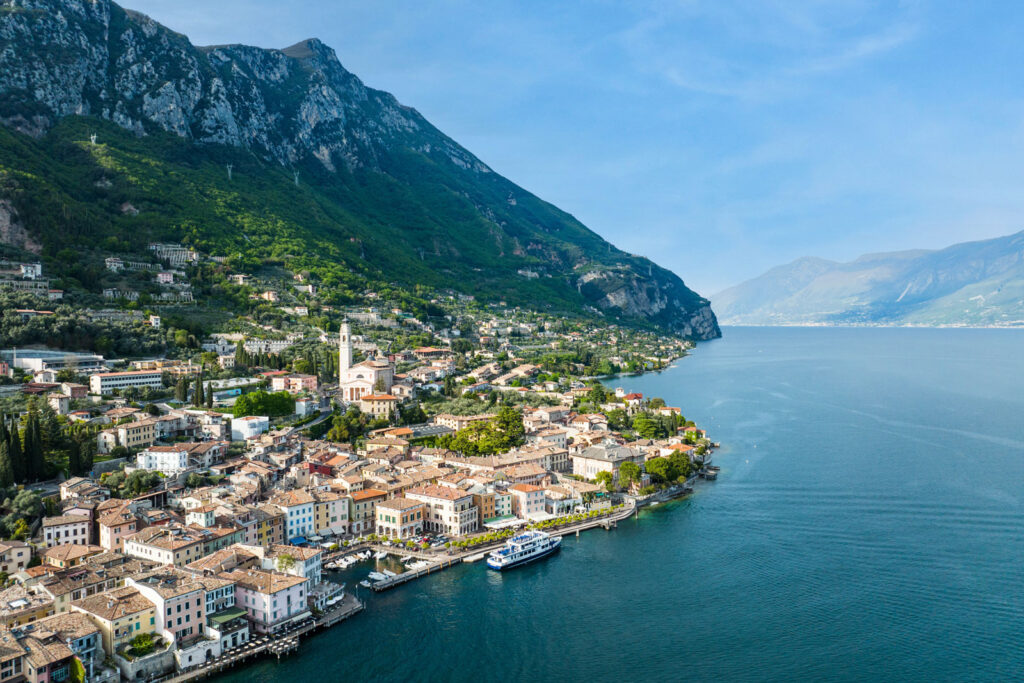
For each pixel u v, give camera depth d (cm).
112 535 17150
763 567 18262
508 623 15512
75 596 14125
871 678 13350
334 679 13338
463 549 19600
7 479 19088
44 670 11738
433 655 14212
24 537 17038
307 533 19750
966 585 16950
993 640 14512
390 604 16400
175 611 13525
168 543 16300
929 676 13362
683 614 15888
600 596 16825
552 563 18862
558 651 14425
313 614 15462
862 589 16875
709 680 13400
